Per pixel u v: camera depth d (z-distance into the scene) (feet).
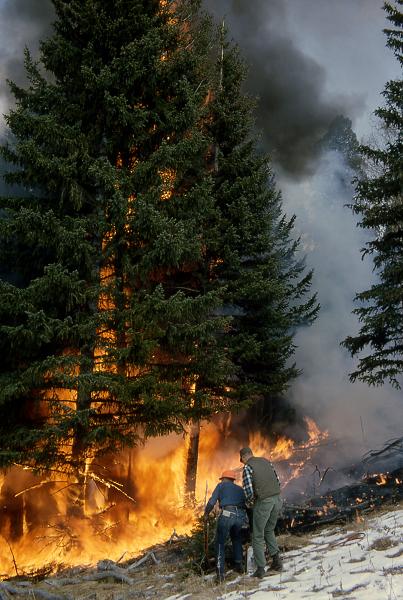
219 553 25.27
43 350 41.16
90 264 40.45
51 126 41.14
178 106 46.98
